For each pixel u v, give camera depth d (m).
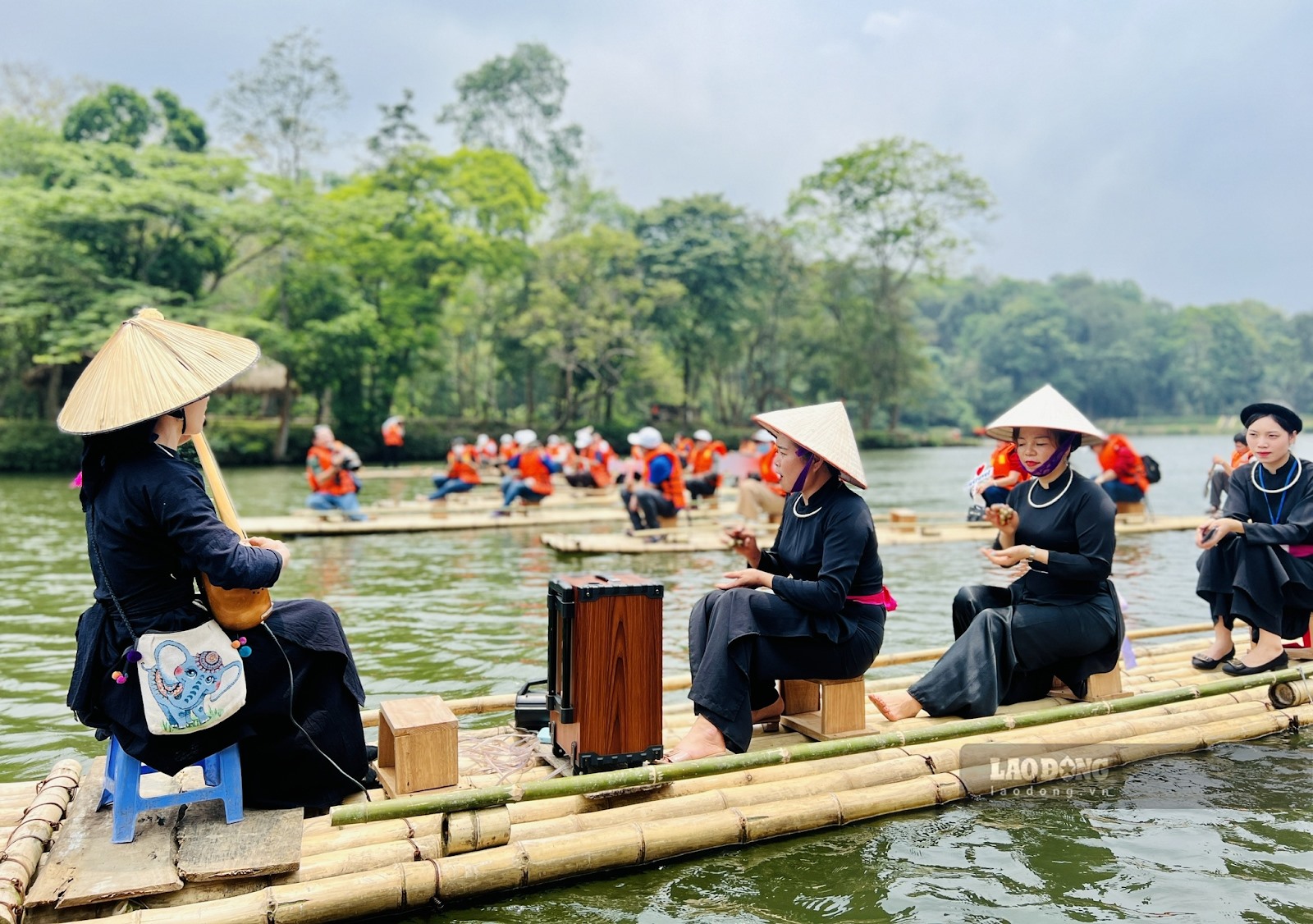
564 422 40.66
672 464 12.93
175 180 28.58
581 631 3.75
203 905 2.95
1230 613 5.69
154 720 3.10
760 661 4.18
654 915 3.17
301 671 3.51
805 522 4.35
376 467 30.58
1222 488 11.98
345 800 3.60
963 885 3.37
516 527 14.36
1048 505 4.87
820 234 48.16
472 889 3.23
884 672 6.20
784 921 3.13
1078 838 3.74
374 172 37.22
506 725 4.53
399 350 36.06
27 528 14.13
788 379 50.41
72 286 26.67
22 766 4.58
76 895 2.87
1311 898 3.26
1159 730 4.74
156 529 3.13
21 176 29.06
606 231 38.22
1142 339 80.88
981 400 76.81
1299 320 85.56
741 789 3.85
